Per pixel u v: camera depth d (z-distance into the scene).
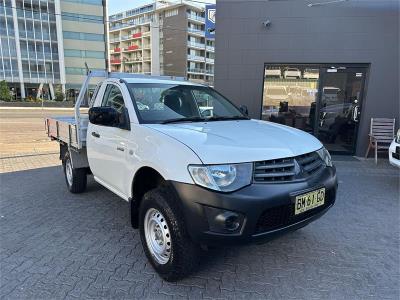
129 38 90.56
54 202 5.11
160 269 2.96
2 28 50.84
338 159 8.35
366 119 8.52
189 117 3.72
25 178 6.62
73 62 56.84
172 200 2.73
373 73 8.27
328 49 8.32
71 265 3.24
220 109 4.23
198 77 83.56
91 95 4.76
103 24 58.38
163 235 2.93
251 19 8.44
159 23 83.88
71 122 5.16
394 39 8.05
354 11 8.07
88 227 4.16
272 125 3.73
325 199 3.04
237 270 3.16
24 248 3.59
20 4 51.56
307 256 3.45
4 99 46.66
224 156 2.55
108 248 3.60
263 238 2.59
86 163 5.18
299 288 2.88
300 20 8.29
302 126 9.01
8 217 4.49
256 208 2.49
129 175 3.33
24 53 53.03
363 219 4.46
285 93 8.88
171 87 4.05
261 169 2.62
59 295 2.76
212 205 2.46
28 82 54.00
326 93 8.72
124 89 3.76
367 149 8.52
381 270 3.19
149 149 2.97
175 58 81.06
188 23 79.44
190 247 2.73
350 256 3.46
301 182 2.76
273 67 8.78
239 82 8.76
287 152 2.79
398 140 5.70
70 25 55.56
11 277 3.02
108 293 2.79
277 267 3.23
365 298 2.75
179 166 2.61
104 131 3.91
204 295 2.77
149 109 3.55
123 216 4.54
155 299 2.72
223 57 8.71
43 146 10.77
